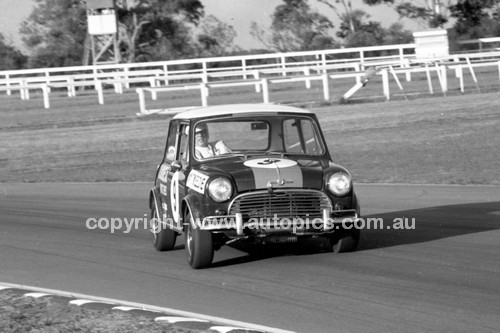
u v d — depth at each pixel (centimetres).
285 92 10688
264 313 2152
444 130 7344
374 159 6203
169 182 3059
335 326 2000
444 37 13538
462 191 4569
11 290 2564
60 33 19150
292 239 2717
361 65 11619
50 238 3619
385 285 2408
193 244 2722
